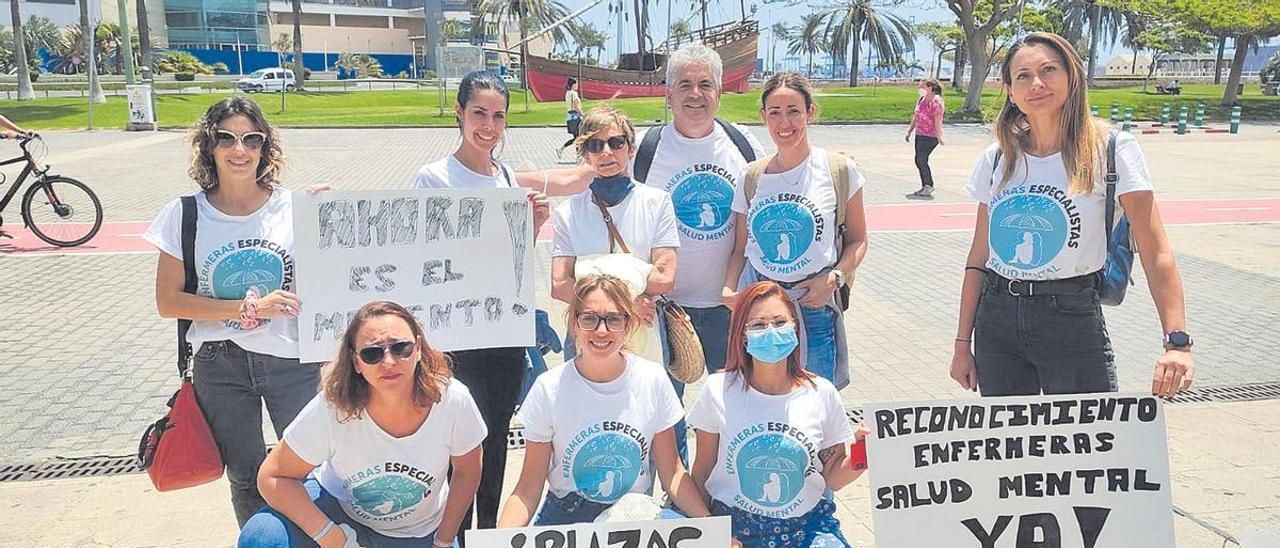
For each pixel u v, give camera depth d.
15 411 5.22
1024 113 3.07
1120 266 3.06
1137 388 5.85
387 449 2.92
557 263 3.70
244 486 3.34
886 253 10.20
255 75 58.59
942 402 2.89
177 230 3.16
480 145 3.48
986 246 3.40
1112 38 85.12
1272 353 6.40
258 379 3.22
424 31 102.06
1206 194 14.95
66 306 7.61
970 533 2.94
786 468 3.10
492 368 3.48
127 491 4.21
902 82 85.88
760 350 3.04
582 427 3.13
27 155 10.04
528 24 69.25
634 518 2.93
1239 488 4.21
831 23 82.38
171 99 41.06
